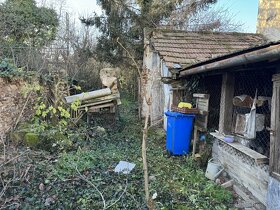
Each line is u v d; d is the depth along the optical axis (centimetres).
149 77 1004
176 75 741
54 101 820
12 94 723
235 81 577
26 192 446
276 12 940
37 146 657
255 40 978
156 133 892
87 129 811
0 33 1034
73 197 439
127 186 470
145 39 1052
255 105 455
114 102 920
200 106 680
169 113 691
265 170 414
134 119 1134
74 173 526
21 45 1022
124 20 1369
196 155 630
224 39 963
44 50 1043
